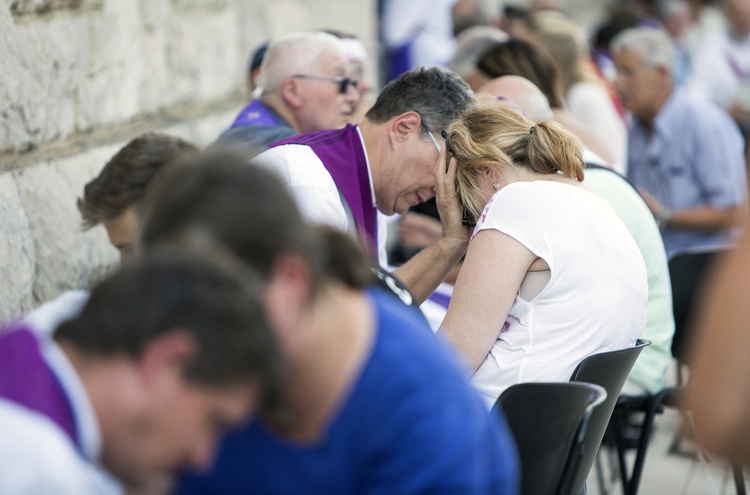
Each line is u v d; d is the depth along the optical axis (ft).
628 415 47.37
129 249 28.68
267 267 15.79
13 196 35.04
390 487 17.79
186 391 14.32
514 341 30.71
